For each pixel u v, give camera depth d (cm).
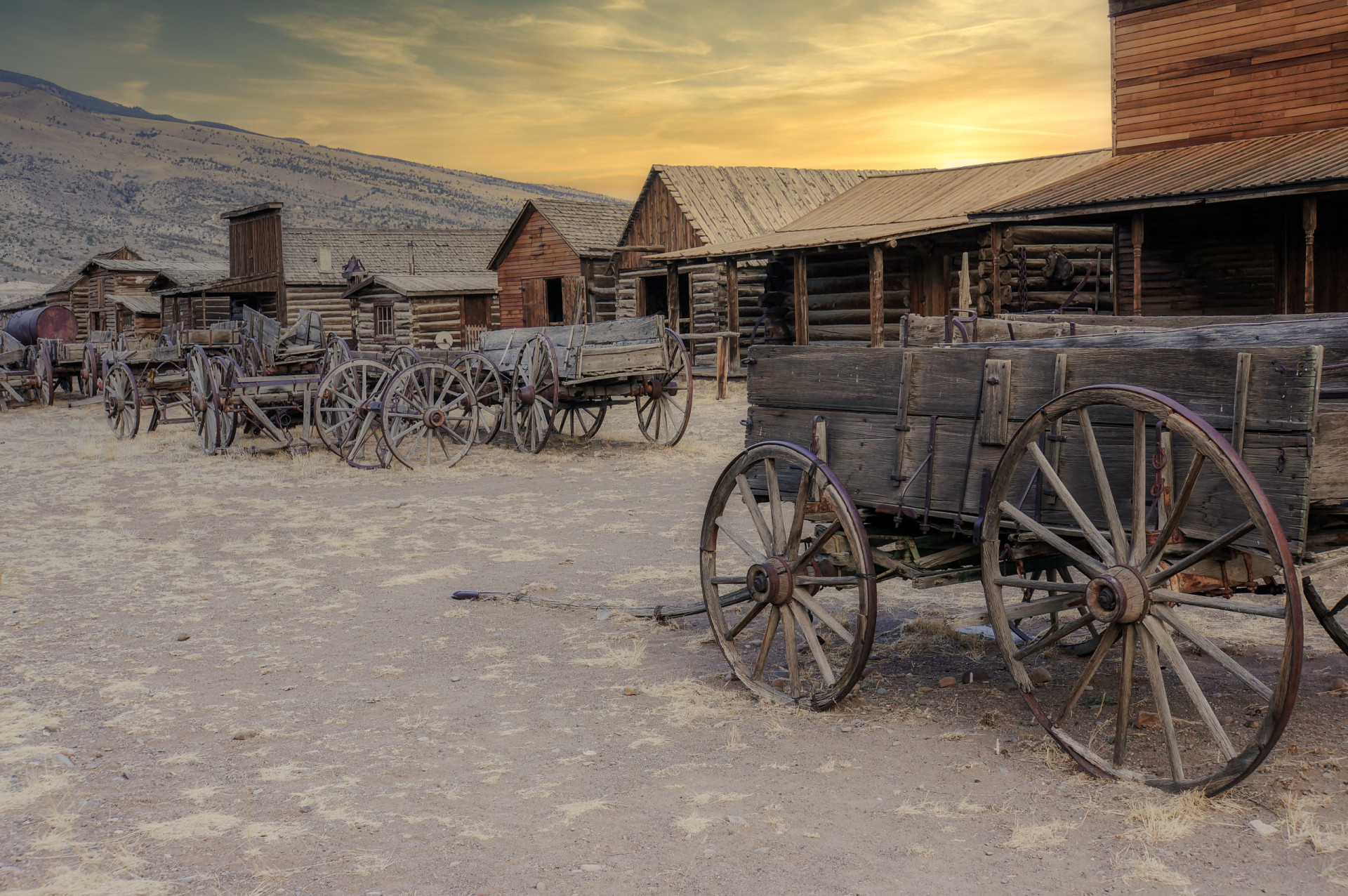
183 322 5038
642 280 3209
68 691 539
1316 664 522
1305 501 338
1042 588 417
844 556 495
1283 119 1708
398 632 652
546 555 874
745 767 419
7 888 323
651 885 321
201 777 420
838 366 504
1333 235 1614
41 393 2677
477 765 430
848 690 471
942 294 2220
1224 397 362
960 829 354
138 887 323
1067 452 414
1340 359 423
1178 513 366
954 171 2634
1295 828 340
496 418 1577
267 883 326
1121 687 390
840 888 315
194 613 705
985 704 487
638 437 1661
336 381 1544
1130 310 1884
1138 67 1891
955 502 454
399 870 335
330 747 455
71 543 954
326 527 1016
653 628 649
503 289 3969
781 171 3344
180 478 1352
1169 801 361
